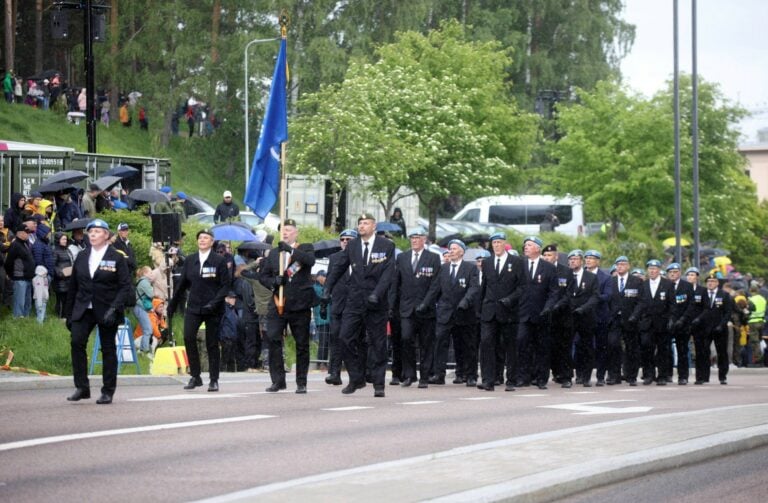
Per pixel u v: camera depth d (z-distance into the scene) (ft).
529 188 294.05
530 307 94.12
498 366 98.73
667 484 46.42
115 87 268.82
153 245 108.78
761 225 290.56
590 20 325.83
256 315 105.19
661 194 242.99
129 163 150.30
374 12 283.18
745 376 140.26
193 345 79.00
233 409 66.80
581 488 44.04
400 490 40.63
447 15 315.37
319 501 38.68
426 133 211.41
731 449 54.44
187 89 261.44
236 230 115.75
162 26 265.75
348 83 207.62
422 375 89.76
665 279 112.68
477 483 42.04
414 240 89.40
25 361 96.07
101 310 67.92
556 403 77.41
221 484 43.21
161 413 64.03
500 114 226.58
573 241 218.38
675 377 132.36
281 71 90.33
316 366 112.16
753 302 157.38
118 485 42.91
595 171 246.88
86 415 62.44
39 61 280.72
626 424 61.05
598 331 107.96
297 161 193.88
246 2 272.10
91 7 151.74
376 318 78.13
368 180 195.52
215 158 271.69
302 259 78.28
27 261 101.45
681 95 246.68
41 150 138.00
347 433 57.77
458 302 93.20
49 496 40.83
